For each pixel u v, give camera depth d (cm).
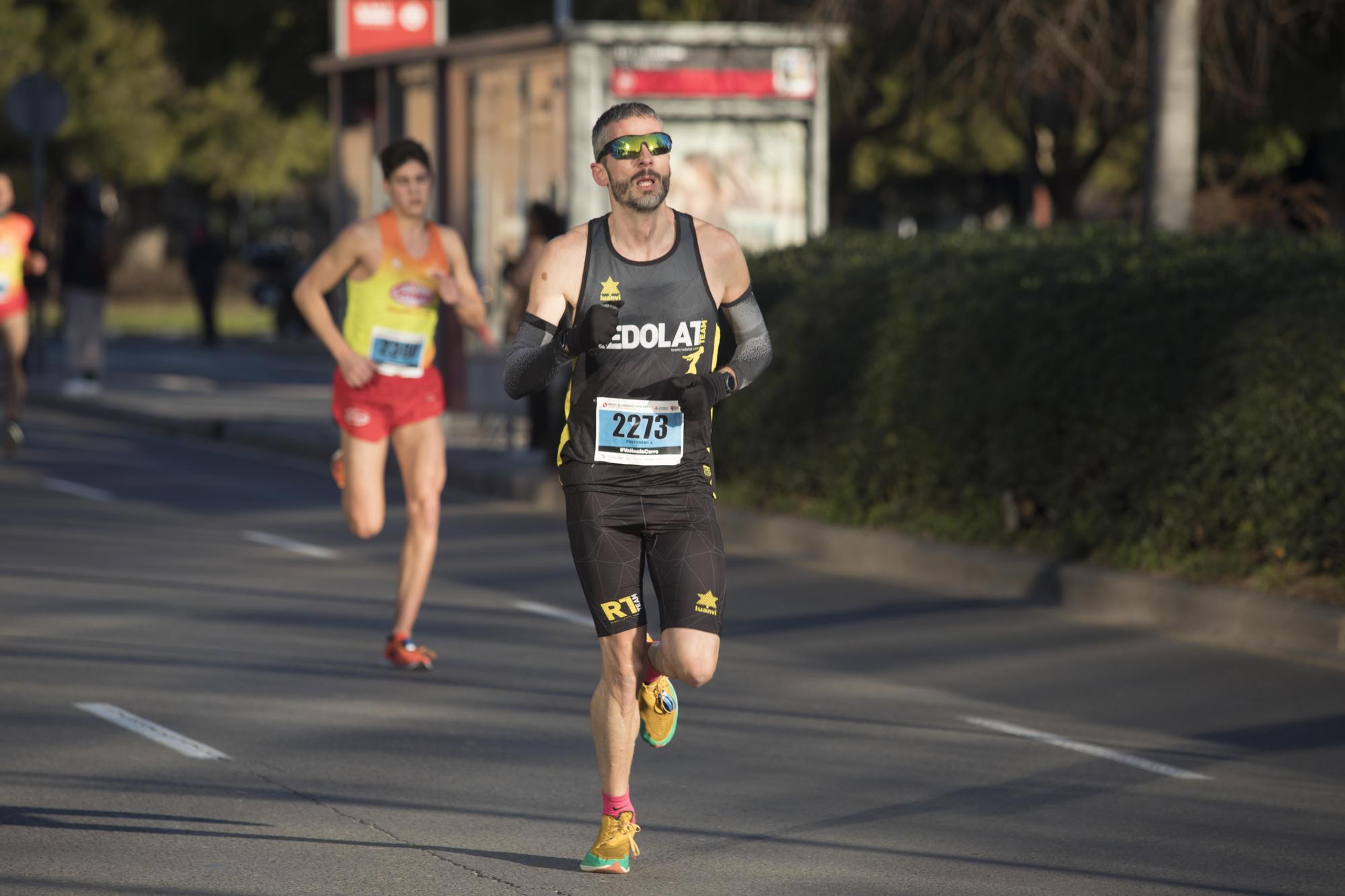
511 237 6681
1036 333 4059
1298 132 8056
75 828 2175
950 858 2123
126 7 12594
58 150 19625
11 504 4994
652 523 2017
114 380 9556
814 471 4697
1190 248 4069
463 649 3272
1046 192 14325
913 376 4391
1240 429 3606
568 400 2025
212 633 3362
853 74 8300
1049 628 3584
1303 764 2597
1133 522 3853
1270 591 3556
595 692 2062
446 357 7162
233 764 2478
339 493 5447
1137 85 6381
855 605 3822
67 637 3284
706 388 1972
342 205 7925
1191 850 2170
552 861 2084
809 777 2481
